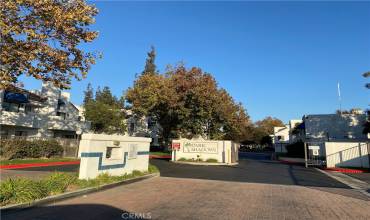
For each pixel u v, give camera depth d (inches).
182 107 1569.9
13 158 974.4
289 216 320.8
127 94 1792.6
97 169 526.9
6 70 650.2
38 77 644.7
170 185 545.3
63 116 1736.0
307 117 1800.0
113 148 597.0
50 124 1562.5
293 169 971.9
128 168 633.0
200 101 1553.9
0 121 1249.4
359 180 703.1
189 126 1625.2
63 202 369.1
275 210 348.5
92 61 685.9
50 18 579.5
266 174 795.4
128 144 634.8
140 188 501.0
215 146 1208.8
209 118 1667.1
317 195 468.4
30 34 557.9
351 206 383.9
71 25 609.3
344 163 1036.5
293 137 2568.9
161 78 1754.4
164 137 1902.1
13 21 564.7
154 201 386.9
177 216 307.9
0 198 320.2
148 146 732.0
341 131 1721.2
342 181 676.1
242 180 656.4
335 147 1053.8
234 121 1921.8
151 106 1694.1
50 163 920.9
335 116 1745.8
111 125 1953.7
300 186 574.6
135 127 2337.6
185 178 669.3
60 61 633.6
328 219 311.9
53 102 1620.3
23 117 1389.0
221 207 357.1
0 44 574.9
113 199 397.1
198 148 1226.0
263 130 4018.2
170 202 381.7
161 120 1833.2
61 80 690.8
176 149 1246.3
